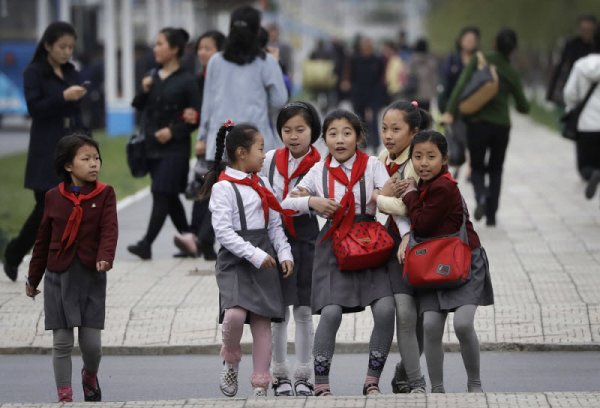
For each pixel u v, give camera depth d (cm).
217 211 1792
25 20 7338
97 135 7181
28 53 7362
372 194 1791
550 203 4006
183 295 2520
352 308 1798
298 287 1875
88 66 7544
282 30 14238
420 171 1741
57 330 1816
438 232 1739
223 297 1794
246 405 1631
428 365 1767
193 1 8606
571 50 4444
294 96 13575
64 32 2650
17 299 2511
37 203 2673
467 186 4562
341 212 1778
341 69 8100
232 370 1831
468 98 3300
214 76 2756
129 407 1644
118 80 7400
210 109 2767
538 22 11519
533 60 14925
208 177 1938
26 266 2892
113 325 2320
